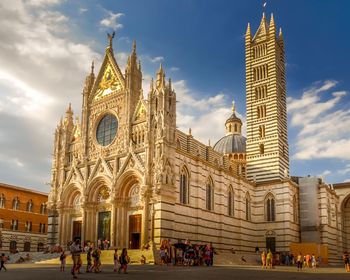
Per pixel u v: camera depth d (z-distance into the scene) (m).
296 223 101.81
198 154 81.00
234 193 92.44
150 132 74.50
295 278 38.38
